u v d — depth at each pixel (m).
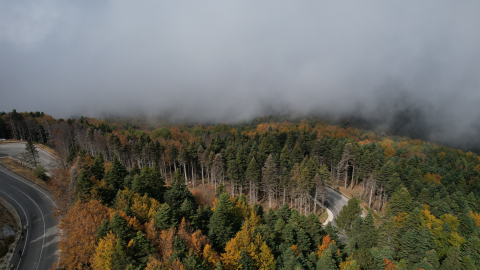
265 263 35.09
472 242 39.44
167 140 121.50
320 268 33.56
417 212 44.72
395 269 33.59
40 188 71.12
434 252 36.50
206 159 86.81
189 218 44.56
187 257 29.88
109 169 62.78
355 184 93.00
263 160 88.31
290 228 42.84
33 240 48.38
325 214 70.56
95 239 34.84
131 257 32.06
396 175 67.81
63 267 37.50
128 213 38.47
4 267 41.12
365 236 45.06
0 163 86.69
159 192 60.22
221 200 50.69
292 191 70.31
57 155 98.75
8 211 57.50
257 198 80.38
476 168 113.12
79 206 40.06
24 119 124.31
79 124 120.12
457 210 56.84
